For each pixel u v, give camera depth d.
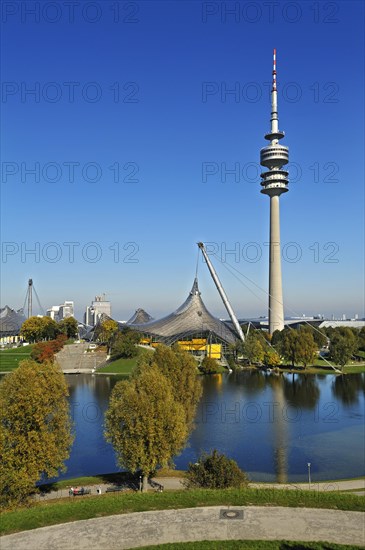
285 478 53.88
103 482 49.12
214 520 28.61
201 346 182.50
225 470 39.91
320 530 27.25
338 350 147.38
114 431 45.56
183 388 58.94
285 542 25.86
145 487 45.16
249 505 30.64
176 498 31.70
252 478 53.62
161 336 187.62
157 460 44.25
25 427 39.50
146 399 44.69
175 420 45.38
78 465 58.72
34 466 38.75
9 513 30.19
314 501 31.11
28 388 39.81
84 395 108.62
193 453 63.44
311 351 149.00
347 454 63.06
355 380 130.75
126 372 144.25
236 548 25.36
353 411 89.88
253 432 74.12
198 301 197.88
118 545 25.84
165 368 59.16
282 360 164.75
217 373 144.88
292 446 66.75
